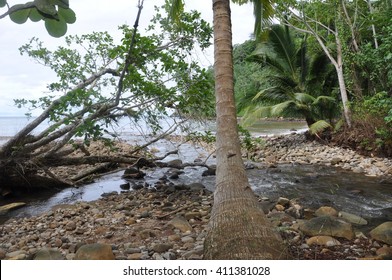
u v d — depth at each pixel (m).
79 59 8.46
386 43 8.27
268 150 12.59
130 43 6.39
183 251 3.62
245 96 15.68
